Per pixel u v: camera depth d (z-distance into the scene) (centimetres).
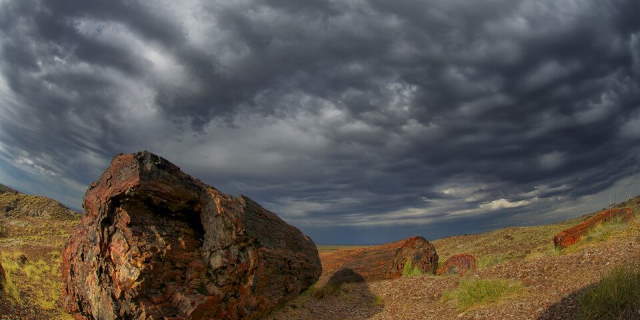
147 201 891
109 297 816
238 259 946
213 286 890
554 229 2667
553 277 913
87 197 945
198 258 918
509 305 778
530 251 1780
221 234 935
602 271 811
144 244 832
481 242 3002
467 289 972
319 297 1336
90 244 880
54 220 3766
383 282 1481
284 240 1278
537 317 656
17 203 4025
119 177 885
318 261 1477
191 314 819
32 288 1233
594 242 1154
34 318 1001
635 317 527
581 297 654
